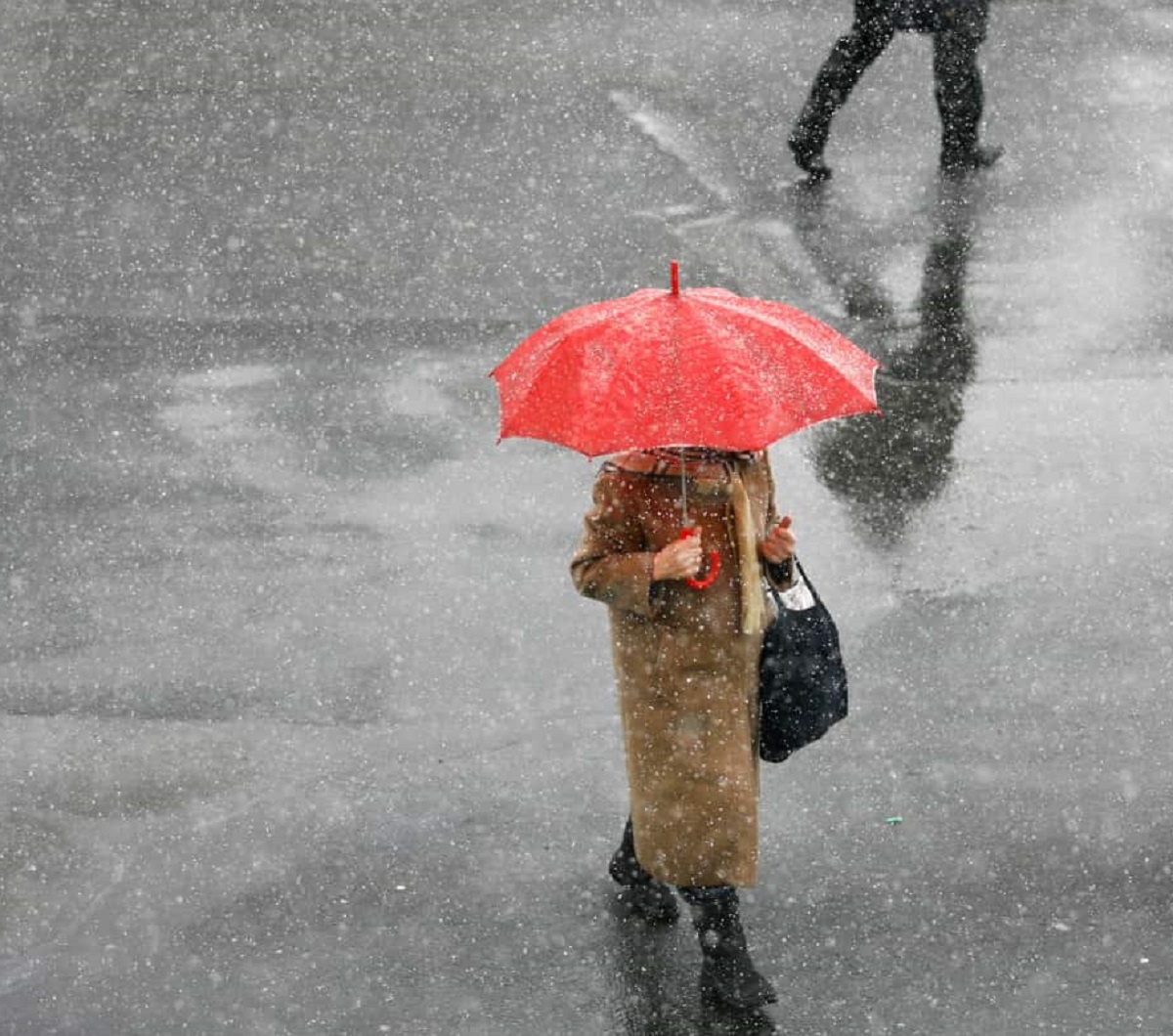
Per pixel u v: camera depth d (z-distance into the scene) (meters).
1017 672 26.83
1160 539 31.03
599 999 19.64
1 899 21.66
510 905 21.44
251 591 29.58
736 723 19.03
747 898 21.48
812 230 46.41
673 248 45.25
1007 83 58.00
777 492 32.88
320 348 39.50
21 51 60.59
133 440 35.22
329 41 62.56
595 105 56.22
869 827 23.02
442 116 55.12
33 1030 19.30
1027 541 30.97
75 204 48.09
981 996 19.61
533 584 29.75
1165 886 21.62
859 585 29.44
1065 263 44.06
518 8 66.25
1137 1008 19.39
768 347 17.11
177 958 20.55
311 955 20.56
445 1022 19.30
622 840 21.59
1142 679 26.62
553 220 47.12
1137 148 52.31
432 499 32.75
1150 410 36.19
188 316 41.25
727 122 54.66
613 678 26.97
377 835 23.00
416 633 28.25
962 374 37.91
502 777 24.33
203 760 24.81
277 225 46.94
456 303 42.00
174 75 58.62
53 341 39.81
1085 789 23.83
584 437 16.53
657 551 18.44
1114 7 65.94
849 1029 19.06
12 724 25.73
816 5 66.00
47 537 31.53
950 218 47.06
